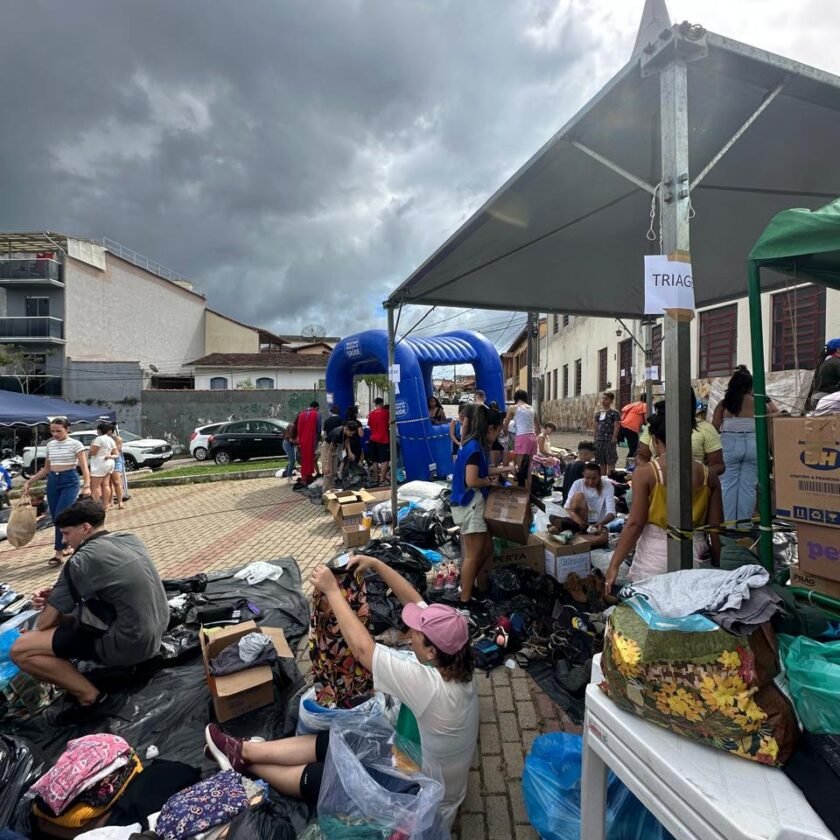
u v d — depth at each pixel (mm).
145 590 3273
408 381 10242
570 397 23812
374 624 4043
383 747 2115
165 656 3586
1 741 2578
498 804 2443
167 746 2865
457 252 5012
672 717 1569
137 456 17812
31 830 2229
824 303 8555
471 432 4336
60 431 6629
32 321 32938
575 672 3318
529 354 12219
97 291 36219
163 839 1958
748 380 4781
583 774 1850
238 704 3027
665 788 1477
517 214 4289
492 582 4402
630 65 2494
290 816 2123
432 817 1823
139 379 32656
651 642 1621
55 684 3084
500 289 6457
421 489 8281
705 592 1703
